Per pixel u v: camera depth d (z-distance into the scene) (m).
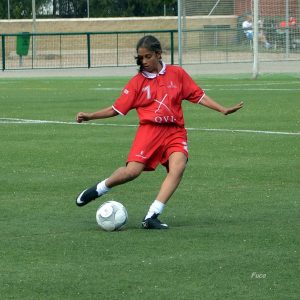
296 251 16.03
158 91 17.88
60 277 14.42
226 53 86.06
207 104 18.16
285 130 36.03
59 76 79.44
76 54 99.38
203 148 30.70
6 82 72.69
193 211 19.83
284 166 26.48
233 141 32.59
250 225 18.28
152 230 17.81
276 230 17.78
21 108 48.16
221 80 70.44
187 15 85.06
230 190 22.50
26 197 21.78
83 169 26.31
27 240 17.02
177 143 18.03
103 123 39.72
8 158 28.67
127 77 76.50
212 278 14.30
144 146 17.98
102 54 99.81
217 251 16.05
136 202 20.92
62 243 16.75
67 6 143.00
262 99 51.72
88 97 55.44
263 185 23.23
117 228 17.77
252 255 15.74
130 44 104.44
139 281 14.16
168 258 15.55
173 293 13.52
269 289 13.70
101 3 142.25
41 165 27.12
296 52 81.69
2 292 13.64
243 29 81.31
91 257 15.68
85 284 14.02
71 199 21.47
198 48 87.00
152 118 17.84
